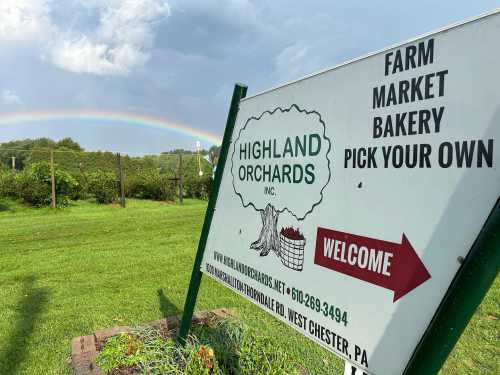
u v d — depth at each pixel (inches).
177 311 168.4
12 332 149.0
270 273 86.7
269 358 112.9
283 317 81.9
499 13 43.5
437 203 49.9
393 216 56.1
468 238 45.9
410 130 53.9
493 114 43.8
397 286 54.9
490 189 43.9
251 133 96.0
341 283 65.7
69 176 616.4
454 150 48.0
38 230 389.7
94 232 376.8
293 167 79.7
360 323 61.3
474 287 45.3
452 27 48.5
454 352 128.1
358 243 62.4
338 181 67.0
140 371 108.6
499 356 125.6
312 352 124.8
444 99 49.4
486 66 44.8
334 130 68.1
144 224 427.5
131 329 137.1
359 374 64.3
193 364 102.3
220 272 108.3
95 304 179.2
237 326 129.4
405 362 53.2
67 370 120.8
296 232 78.3
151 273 231.5
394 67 56.5
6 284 213.0
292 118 80.1
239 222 100.5
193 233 369.4
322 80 71.3
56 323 157.1
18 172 672.4
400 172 55.2
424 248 51.2
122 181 635.5
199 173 823.7
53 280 219.1
